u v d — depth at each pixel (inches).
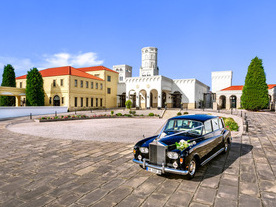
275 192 166.2
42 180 195.8
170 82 1534.2
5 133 482.9
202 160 209.0
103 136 445.1
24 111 1024.2
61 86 1298.0
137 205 146.3
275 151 295.4
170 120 244.7
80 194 165.6
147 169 196.2
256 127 525.0
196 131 221.8
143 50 2130.9
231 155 276.1
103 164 244.4
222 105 1672.0
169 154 182.9
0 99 1365.7
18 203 151.6
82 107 1381.6
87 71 1663.4
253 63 1116.5
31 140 394.9
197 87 1551.4
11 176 206.7
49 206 146.7
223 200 152.8
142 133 491.2
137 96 1472.7
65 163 248.8
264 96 1079.6
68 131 520.4
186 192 167.2
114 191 170.4
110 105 1685.5
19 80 1492.4
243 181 189.2
